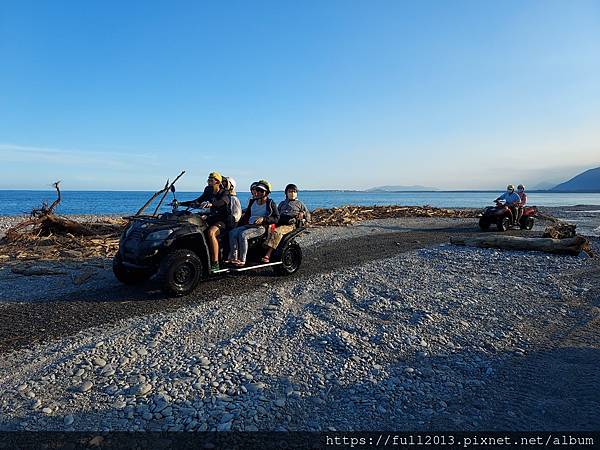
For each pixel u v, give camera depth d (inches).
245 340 187.0
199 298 249.9
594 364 170.7
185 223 258.8
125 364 162.7
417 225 738.8
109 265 334.6
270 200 301.9
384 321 217.3
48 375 153.0
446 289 280.5
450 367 168.6
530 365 170.4
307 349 180.9
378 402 142.3
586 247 398.3
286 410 135.7
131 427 124.6
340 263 366.9
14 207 1993.1
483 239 445.7
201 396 141.4
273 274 318.7
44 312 219.3
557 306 247.4
